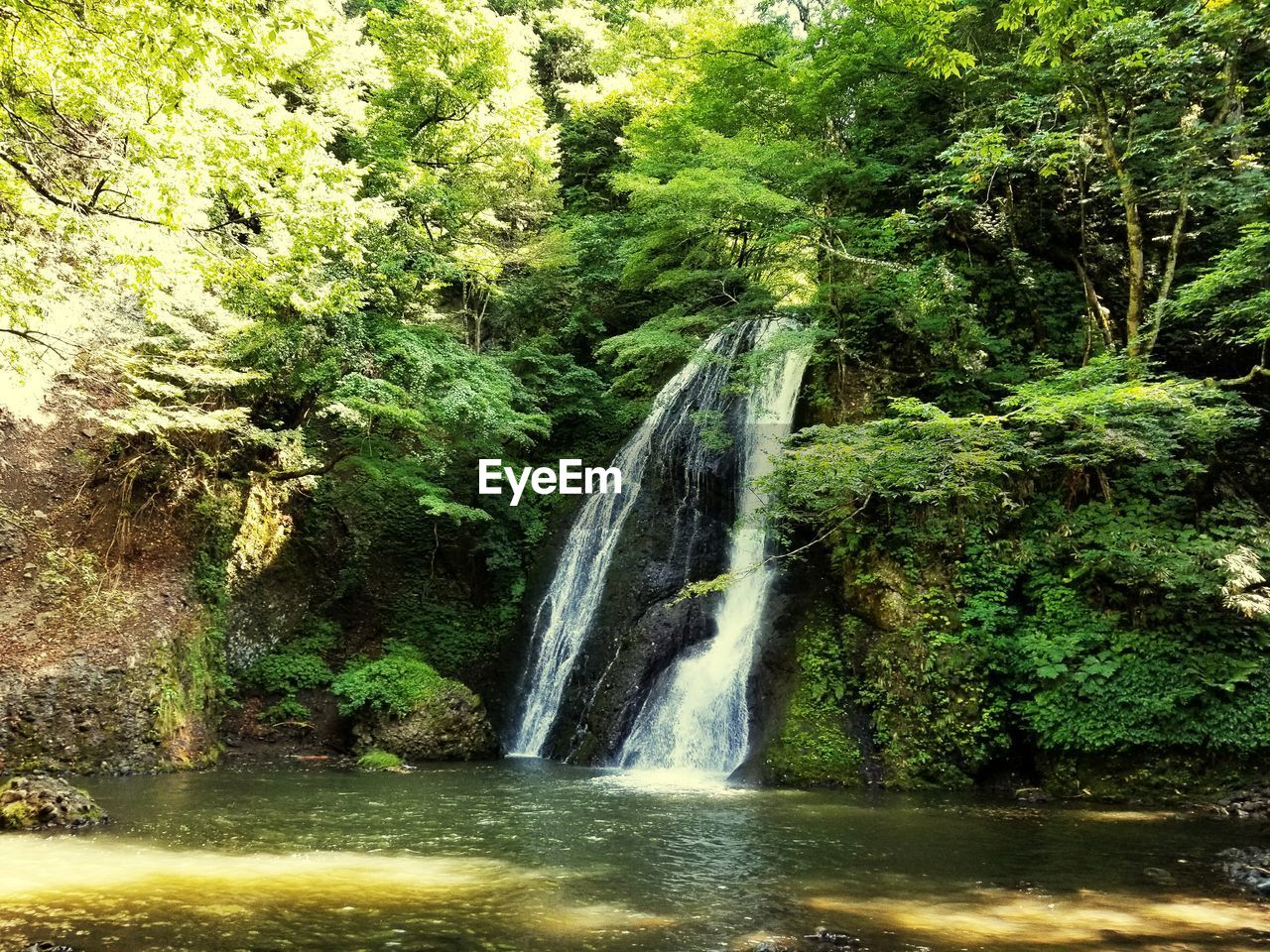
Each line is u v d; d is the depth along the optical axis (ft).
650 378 76.95
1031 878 22.94
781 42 62.23
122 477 51.24
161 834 27.81
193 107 28.89
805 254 57.98
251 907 19.30
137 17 24.03
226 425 48.32
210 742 49.11
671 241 62.44
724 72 60.70
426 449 66.44
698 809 34.12
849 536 48.93
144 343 49.39
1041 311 54.08
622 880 22.48
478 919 18.63
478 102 71.97
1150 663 38.06
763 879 22.66
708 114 63.10
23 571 45.52
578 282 81.66
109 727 42.39
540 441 76.48
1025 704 40.19
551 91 109.81
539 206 84.53
